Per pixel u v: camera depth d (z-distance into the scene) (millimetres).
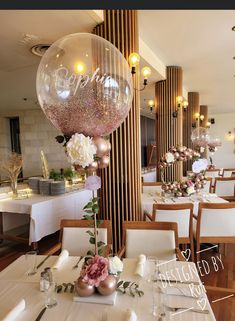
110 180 2938
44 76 1369
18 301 1305
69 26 2807
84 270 1314
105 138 1413
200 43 4098
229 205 2721
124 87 1418
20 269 1666
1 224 3887
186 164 6906
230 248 3545
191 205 2754
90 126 1329
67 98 1301
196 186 3867
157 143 5523
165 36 3807
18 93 6066
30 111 8172
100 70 1376
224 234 2771
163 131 5414
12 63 3936
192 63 5098
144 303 1257
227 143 12484
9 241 4031
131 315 1116
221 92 7898
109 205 2947
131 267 1647
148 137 10953
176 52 4480
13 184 3707
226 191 5266
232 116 12383
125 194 2922
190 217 2770
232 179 5238
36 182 3957
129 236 2088
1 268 3119
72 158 1190
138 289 1380
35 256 1729
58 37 3043
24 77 4785
